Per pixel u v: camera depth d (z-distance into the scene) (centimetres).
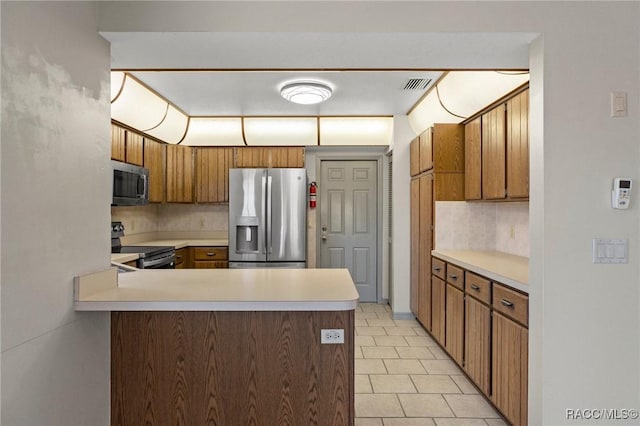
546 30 184
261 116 476
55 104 151
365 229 557
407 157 461
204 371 182
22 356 134
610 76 185
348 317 181
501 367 237
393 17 184
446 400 268
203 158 508
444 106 356
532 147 194
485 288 260
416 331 418
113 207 421
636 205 185
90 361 173
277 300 166
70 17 160
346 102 407
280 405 181
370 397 272
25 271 135
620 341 185
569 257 184
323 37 189
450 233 379
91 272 175
